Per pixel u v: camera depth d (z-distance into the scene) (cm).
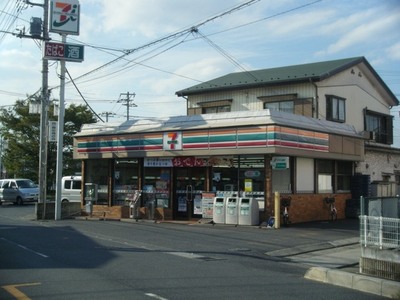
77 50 2292
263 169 1931
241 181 1988
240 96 2786
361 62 2877
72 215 2488
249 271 1017
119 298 744
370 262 987
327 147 2148
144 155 2219
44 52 2228
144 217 2258
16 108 4288
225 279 917
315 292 843
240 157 1992
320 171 2212
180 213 2170
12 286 822
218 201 1972
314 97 2512
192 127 2066
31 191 3631
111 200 2412
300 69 2803
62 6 2272
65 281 864
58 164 2322
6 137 4316
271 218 1855
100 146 2409
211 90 2853
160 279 898
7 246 1325
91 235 1595
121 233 1655
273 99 2636
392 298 835
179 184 2186
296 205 2005
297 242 1472
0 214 2661
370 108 3005
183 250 1288
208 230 1752
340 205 2316
